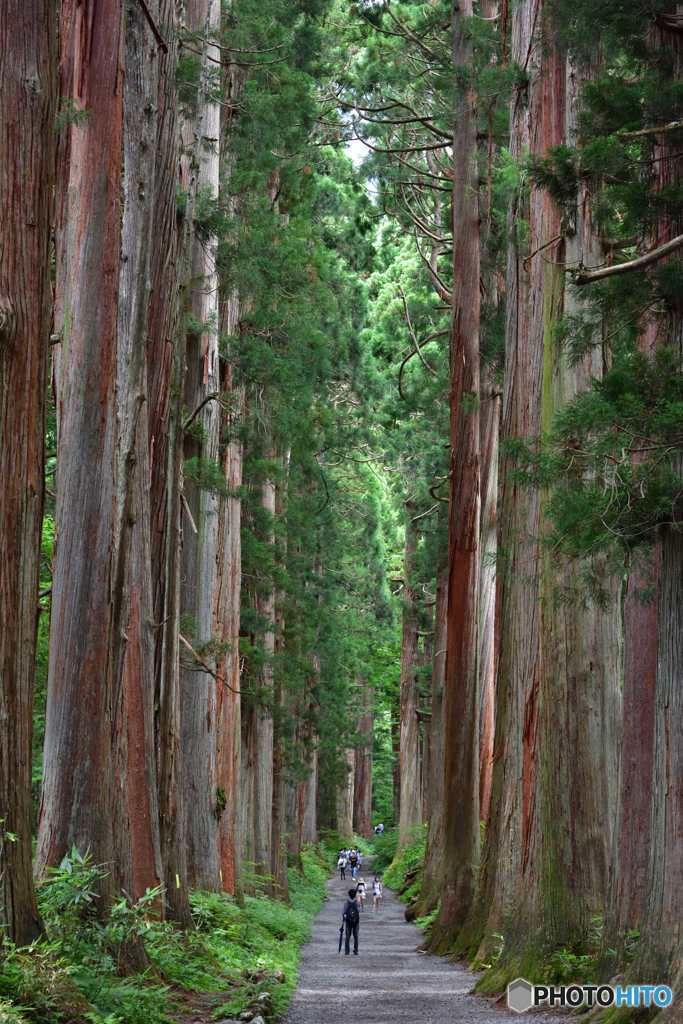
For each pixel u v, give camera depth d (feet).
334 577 144.87
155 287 51.31
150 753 46.44
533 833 53.67
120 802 40.47
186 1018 34.17
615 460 33.30
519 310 66.49
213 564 71.46
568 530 34.32
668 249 31.73
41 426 27.76
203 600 70.28
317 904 137.28
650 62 36.52
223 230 61.62
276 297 81.97
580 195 53.78
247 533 94.89
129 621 46.47
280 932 81.61
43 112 27.48
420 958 75.05
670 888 33.45
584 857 51.62
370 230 118.62
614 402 33.53
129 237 43.32
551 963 49.55
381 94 96.89
